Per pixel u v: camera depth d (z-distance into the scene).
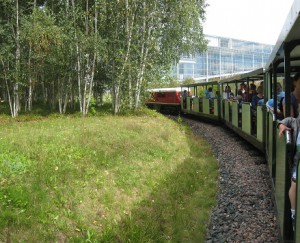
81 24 20.44
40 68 20.03
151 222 5.86
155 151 10.17
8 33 18.31
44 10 19.02
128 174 7.85
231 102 16.09
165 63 23.73
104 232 5.37
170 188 7.54
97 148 9.08
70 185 6.43
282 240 4.20
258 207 6.54
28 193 5.47
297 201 3.09
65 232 5.14
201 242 5.48
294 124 4.05
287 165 4.00
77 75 20.75
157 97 30.92
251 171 9.02
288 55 4.20
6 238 4.45
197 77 60.66
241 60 74.31
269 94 8.49
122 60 20.34
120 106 21.17
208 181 8.29
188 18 23.80
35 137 9.73
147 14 21.03
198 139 14.30
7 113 19.52
